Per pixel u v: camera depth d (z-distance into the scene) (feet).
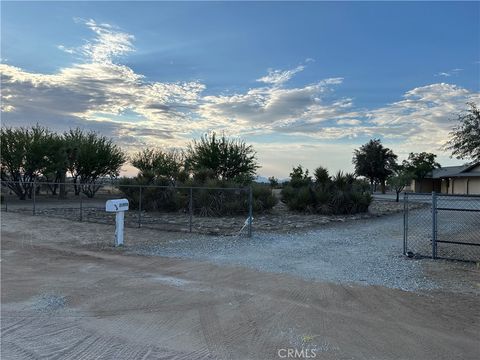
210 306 20.54
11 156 96.58
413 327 17.75
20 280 25.54
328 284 24.47
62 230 47.57
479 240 41.04
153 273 27.32
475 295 22.47
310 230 48.29
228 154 97.19
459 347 15.78
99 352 15.30
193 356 14.98
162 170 105.81
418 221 60.18
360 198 68.18
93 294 22.57
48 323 18.30
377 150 214.90
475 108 67.31
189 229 47.62
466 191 168.04
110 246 37.47
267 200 65.46
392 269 28.50
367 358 14.85
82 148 110.11
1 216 61.77
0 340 16.42
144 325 18.04
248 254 33.81
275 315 19.24
